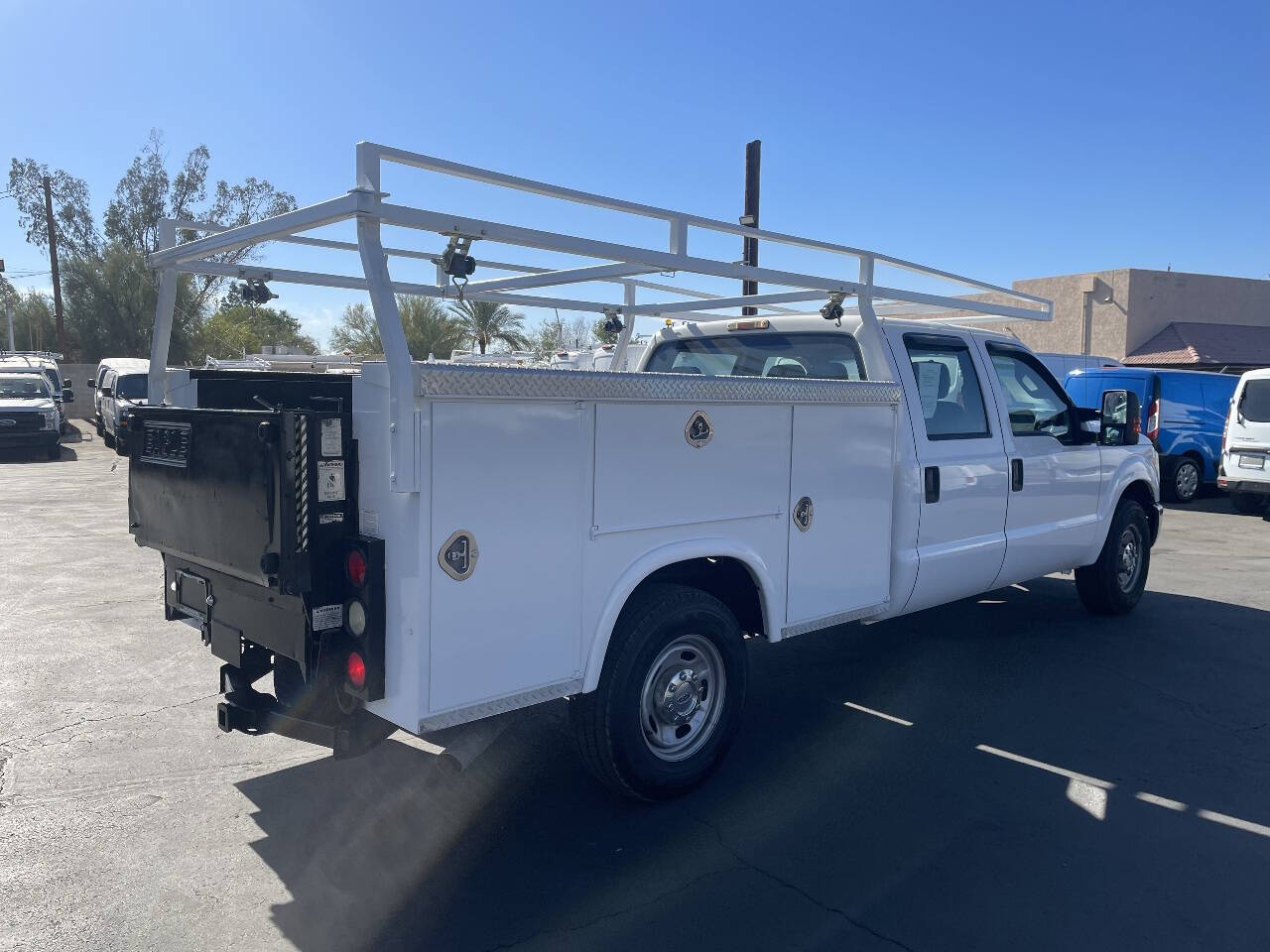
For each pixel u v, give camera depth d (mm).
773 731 5102
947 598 5645
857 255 4891
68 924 3268
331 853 3781
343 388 4047
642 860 3729
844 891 3508
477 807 4188
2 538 10734
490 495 3314
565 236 3549
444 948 3146
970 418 5773
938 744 4918
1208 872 3664
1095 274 29141
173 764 4641
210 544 3650
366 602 3250
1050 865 3703
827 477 4656
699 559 4305
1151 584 8859
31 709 5363
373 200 3082
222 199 40000
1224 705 5516
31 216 41031
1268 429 13336
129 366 23719
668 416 3879
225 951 3125
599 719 3865
